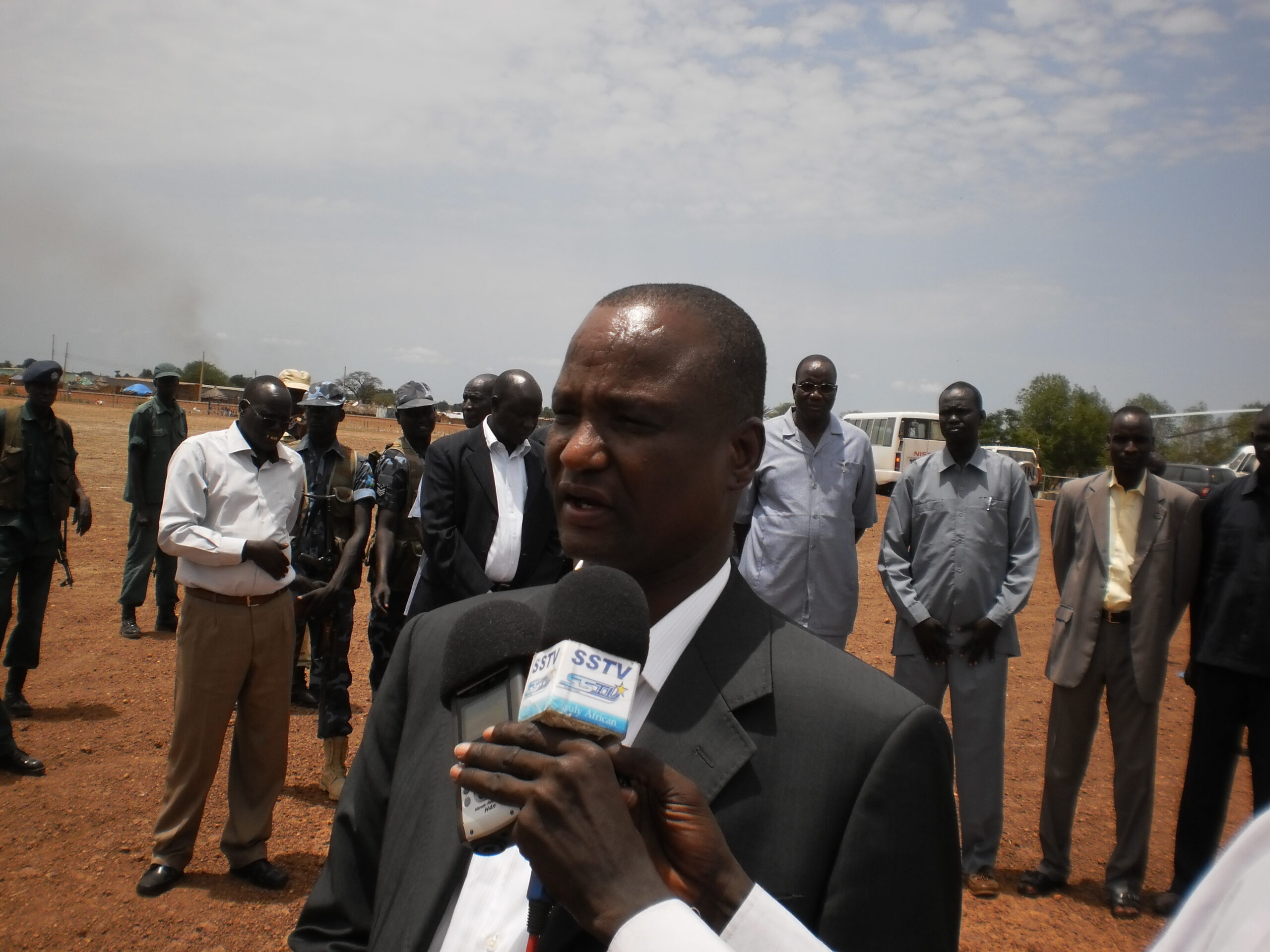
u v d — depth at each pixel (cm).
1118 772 453
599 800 97
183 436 849
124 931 394
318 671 604
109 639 815
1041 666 896
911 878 120
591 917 95
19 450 601
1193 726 454
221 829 499
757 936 102
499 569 496
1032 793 590
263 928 404
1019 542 480
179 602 941
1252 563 427
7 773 540
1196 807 445
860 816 120
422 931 128
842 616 506
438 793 137
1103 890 472
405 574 580
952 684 479
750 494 518
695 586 136
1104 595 458
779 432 510
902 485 501
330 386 562
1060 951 409
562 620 111
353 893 152
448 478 498
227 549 410
